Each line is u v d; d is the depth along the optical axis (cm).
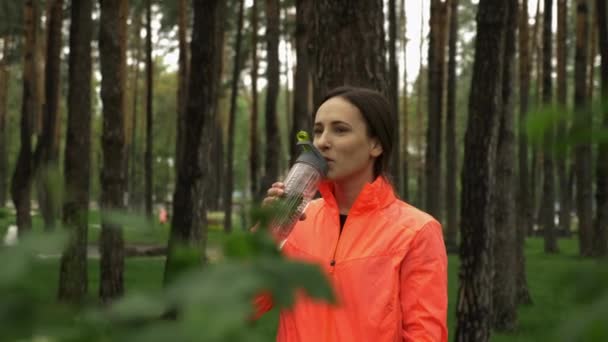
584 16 1811
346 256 213
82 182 992
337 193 227
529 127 46
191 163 796
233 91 2394
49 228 45
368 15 463
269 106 1745
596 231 1377
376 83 464
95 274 1372
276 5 1753
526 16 1744
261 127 4812
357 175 223
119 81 969
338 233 218
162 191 4609
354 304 208
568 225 3209
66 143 1004
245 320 35
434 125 2084
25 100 1630
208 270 38
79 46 1016
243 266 38
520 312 1092
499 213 1010
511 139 1011
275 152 1750
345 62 460
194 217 791
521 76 1753
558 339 41
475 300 682
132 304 37
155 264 1645
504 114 1011
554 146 46
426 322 208
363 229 215
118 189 962
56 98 1363
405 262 212
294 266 38
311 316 207
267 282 37
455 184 2127
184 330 35
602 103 46
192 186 794
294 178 183
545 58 1736
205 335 34
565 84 2198
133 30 3188
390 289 209
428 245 212
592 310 40
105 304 40
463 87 4088
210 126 806
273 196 175
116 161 966
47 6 1869
